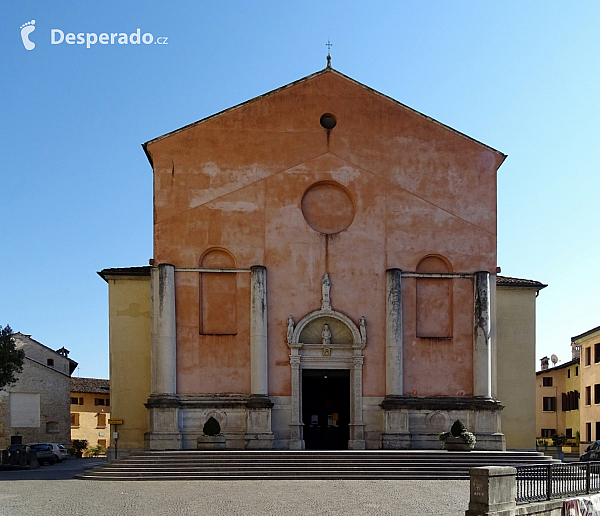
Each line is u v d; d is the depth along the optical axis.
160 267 32.62
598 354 56.94
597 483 21.38
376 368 33.28
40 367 58.66
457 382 33.50
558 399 67.56
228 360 32.66
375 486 24.44
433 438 32.56
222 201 33.69
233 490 23.20
